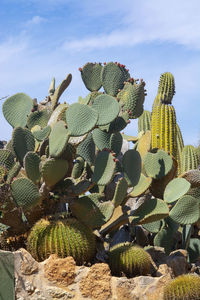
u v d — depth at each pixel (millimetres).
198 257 9289
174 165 8227
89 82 8977
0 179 6832
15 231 7215
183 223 7590
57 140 6672
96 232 7383
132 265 6977
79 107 6719
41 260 6660
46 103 9516
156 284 6754
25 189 6820
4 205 6781
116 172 7816
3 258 6234
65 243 6629
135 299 6582
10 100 8250
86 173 7793
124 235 8656
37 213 7172
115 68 8766
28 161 6934
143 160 8438
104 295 6430
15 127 7547
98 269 6531
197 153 10578
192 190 8812
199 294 6340
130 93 8211
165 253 8414
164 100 9961
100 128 7816
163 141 9734
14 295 6168
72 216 7172
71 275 6422
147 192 8383
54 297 6285
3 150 7418
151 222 7684
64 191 7066
